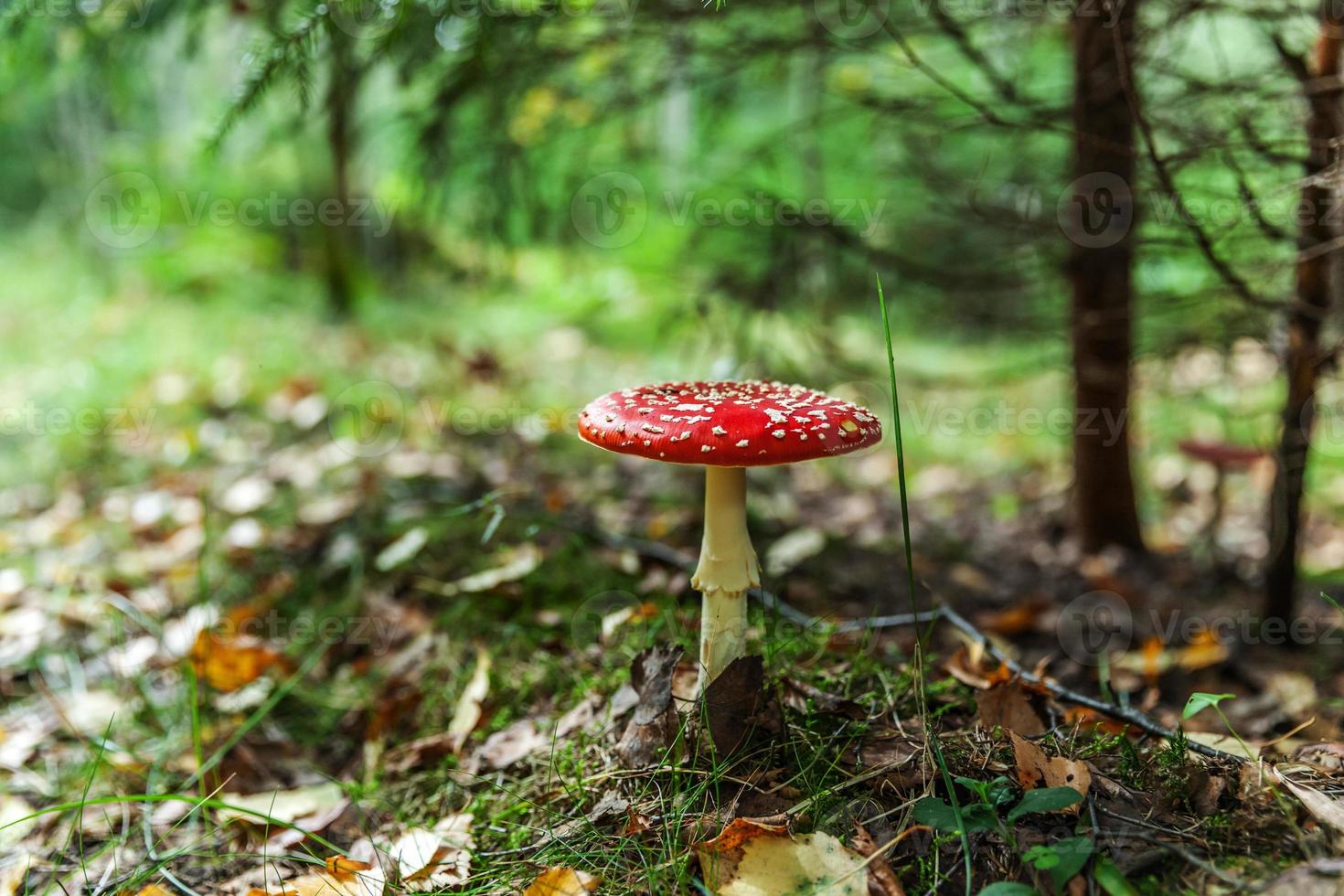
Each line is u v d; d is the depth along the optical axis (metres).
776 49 0.68
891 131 0.80
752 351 0.86
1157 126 0.59
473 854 0.46
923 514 1.02
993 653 0.59
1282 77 0.58
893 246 0.84
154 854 0.49
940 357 1.50
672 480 0.96
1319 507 1.05
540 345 1.56
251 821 0.52
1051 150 0.76
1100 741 0.47
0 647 0.69
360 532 0.80
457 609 0.68
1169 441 1.16
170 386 1.22
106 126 1.94
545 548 0.77
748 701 0.46
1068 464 1.08
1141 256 0.67
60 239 2.09
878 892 0.40
